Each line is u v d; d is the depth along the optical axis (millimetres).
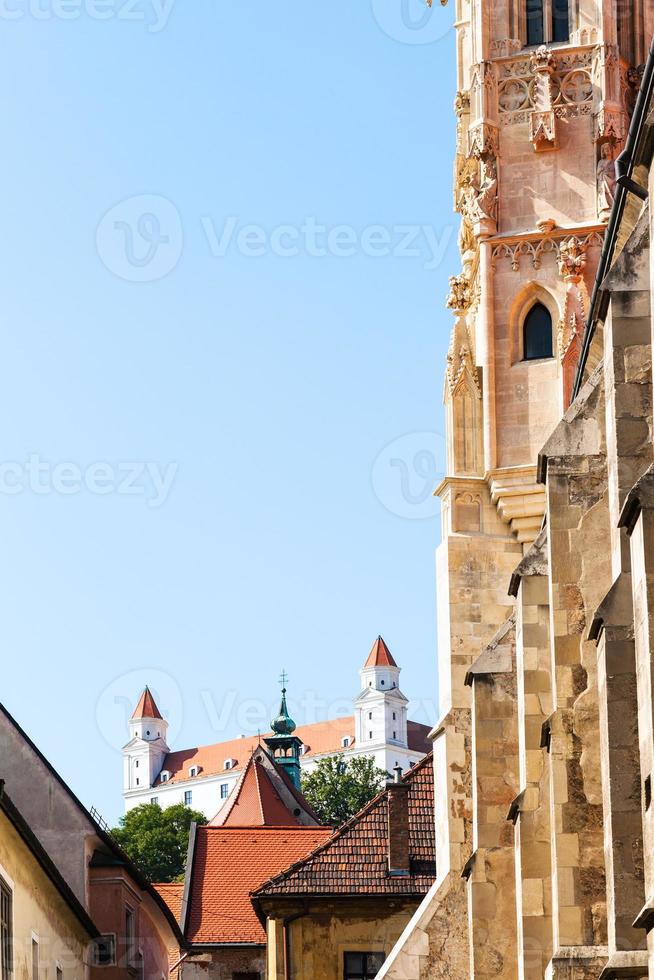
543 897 41719
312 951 67812
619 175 34562
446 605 56531
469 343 57938
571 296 56844
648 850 28047
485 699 49688
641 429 32625
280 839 91375
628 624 30953
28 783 69688
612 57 57875
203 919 86688
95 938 67812
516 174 58188
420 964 53375
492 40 58906
